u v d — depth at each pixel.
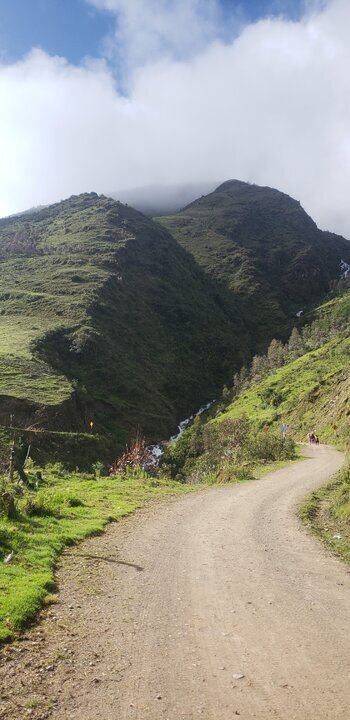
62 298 147.00
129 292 179.75
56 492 19.78
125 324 154.62
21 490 19.27
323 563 10.95
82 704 5.35
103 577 9.94
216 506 19.06
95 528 14.05
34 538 11.85
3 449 37.16
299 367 112.06
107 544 12.69
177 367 155.38
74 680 5.87
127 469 31.73
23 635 7.05
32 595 8.24
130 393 117.31
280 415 79.31
